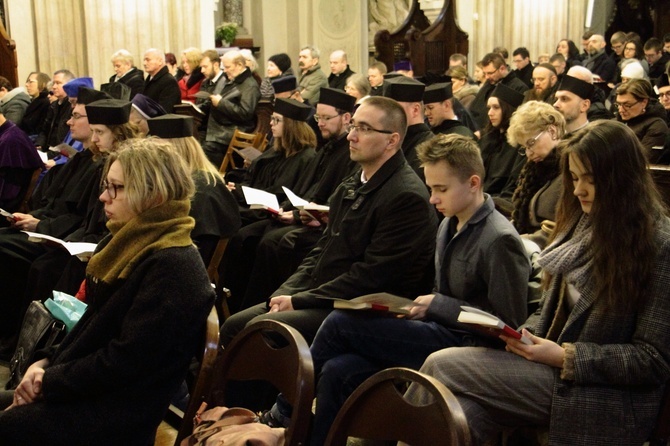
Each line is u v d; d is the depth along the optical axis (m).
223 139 8.13
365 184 3.74
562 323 2.67
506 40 14.66
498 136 5.57
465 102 9.24
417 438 2.02
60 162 6.68
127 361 2.52
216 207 4.34
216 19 15.86
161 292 2.54
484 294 3.15
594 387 2.50
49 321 3.36
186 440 2.50
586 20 15.36
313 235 4.75
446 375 2.60
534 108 4.05
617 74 11.51
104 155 4.91
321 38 15.99
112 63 9.85
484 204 3.15
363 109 3.70
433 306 3.12
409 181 3.67
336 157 5.24
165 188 2.62
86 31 10.79
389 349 3.08
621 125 2.52
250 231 5.14
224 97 8.22
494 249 3.06
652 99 5.79
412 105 4.93
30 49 10.91
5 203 5.93
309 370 2.27
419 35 14.02
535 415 2.56
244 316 3.71
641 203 2.47
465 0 14.52
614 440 2.49
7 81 9.51
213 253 4.39
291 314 3.52
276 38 16.11
